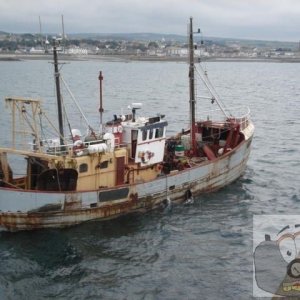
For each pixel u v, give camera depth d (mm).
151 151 32250
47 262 24984
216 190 35719
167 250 26328
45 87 120750
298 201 33781
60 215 28344
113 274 23875
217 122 40156
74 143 29625
